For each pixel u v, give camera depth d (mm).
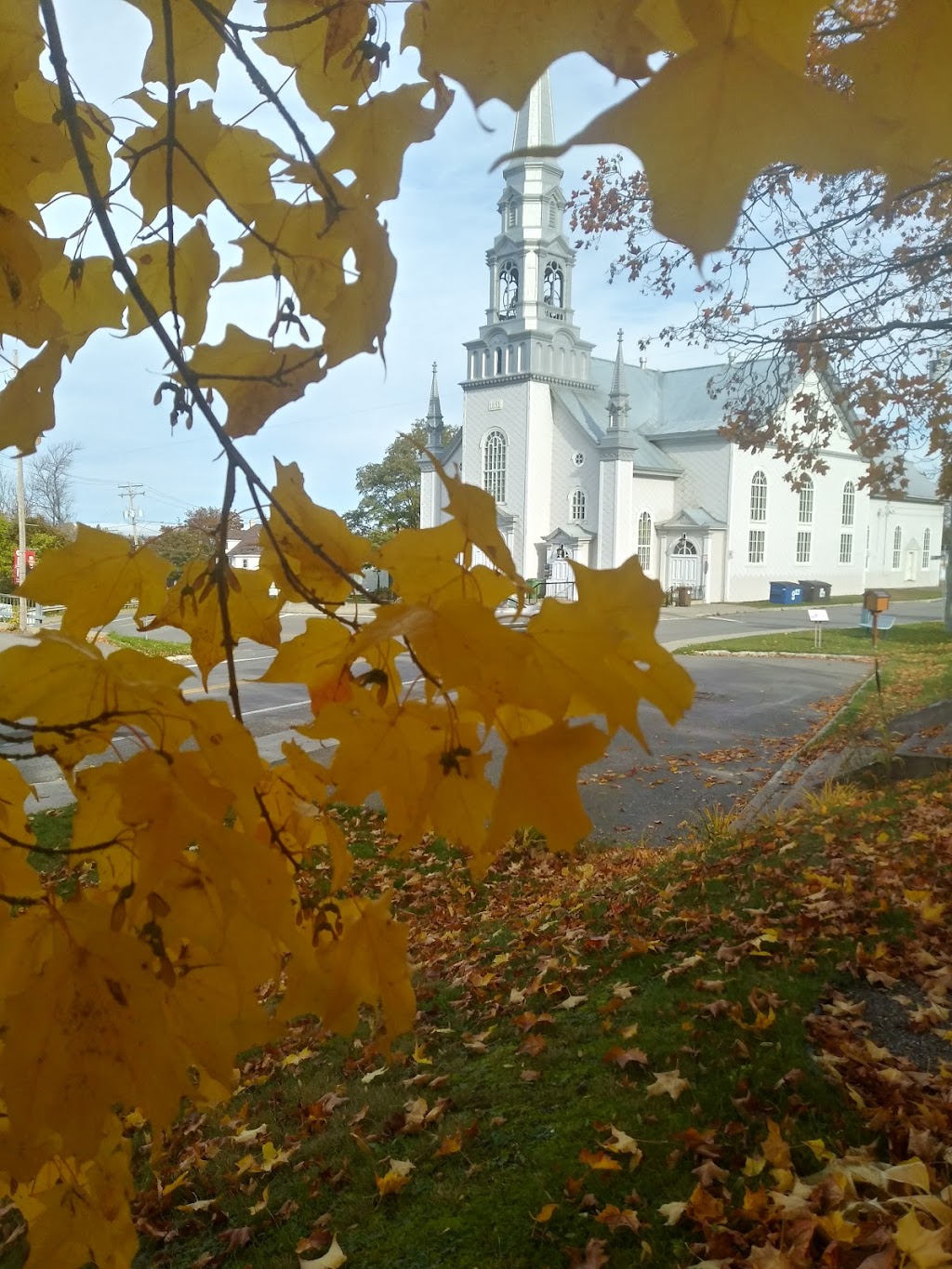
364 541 1047
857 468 43375
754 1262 2262
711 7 443
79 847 808
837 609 34250
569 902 5703
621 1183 2816
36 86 1100
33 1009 625
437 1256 2697
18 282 939
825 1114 2959
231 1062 743
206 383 1084
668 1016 3793
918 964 3975
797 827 6352
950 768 7711
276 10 1099
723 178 445
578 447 36375
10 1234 2906
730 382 9445
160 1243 3182
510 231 37500
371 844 7094
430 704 693
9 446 1034
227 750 666
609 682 600
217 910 699
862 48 447
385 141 1015
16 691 698
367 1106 3645
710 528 37062
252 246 1145
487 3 566
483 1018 4305
